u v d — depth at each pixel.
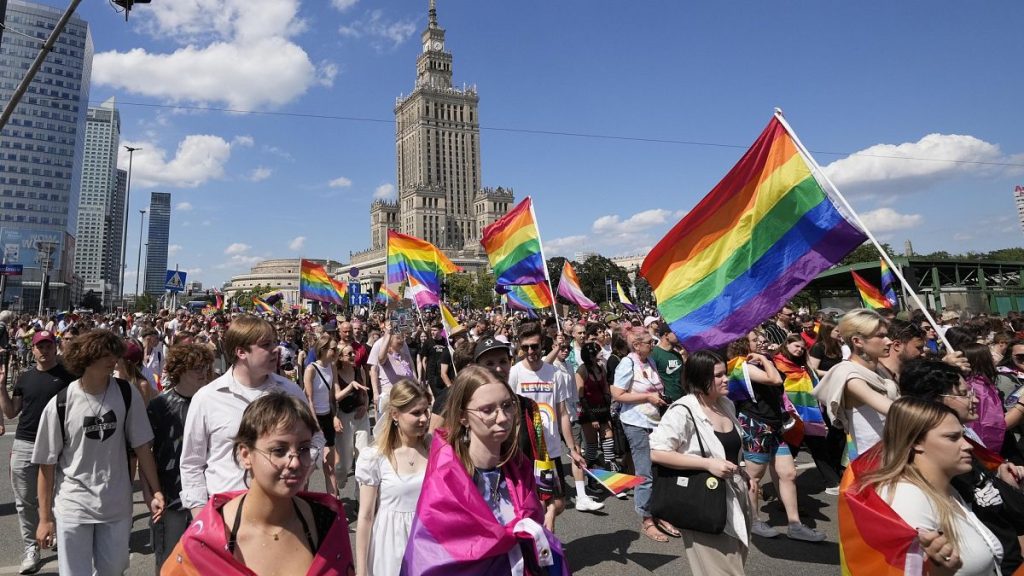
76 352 3.86
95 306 94.75
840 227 5.16
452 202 157.25
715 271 5.71
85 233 166.62
